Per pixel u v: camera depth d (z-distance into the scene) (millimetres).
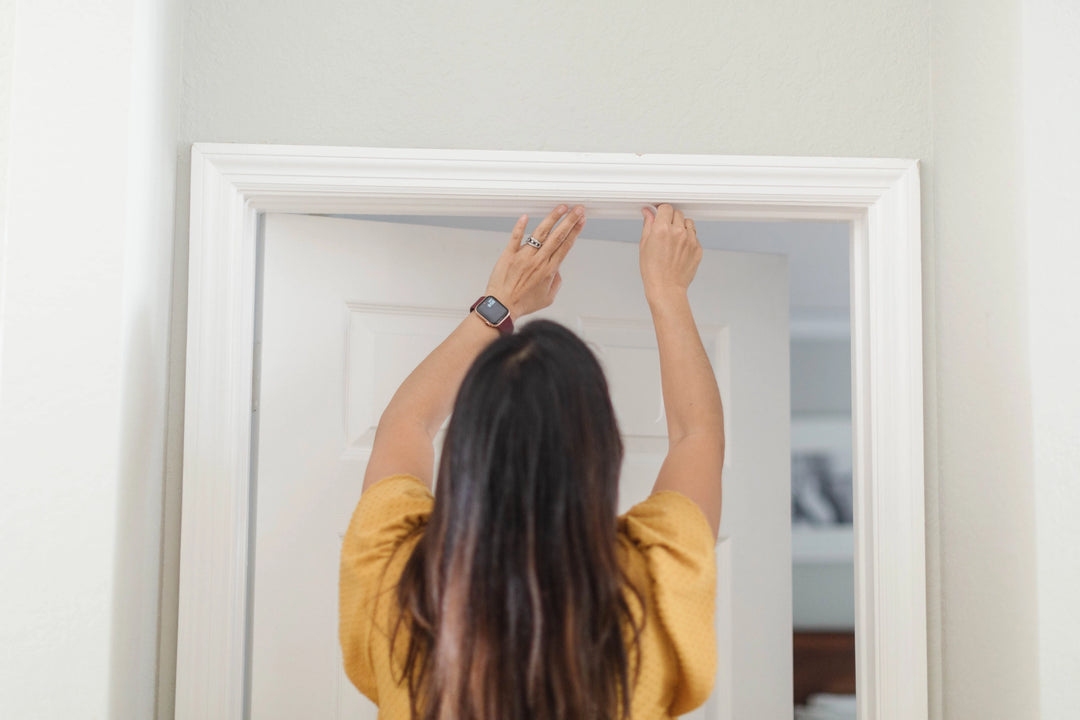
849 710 2553
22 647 1040
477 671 817
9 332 1058
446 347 1229
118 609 1087
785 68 1446
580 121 1416
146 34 1157
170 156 1313
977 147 1311
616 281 1682
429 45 1406
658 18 1438
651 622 901
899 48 1464
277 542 1445
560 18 1427
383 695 932
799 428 2662
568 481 846
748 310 1767
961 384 1345
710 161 1394
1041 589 1156
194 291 1329
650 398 1686
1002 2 1245
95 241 1079
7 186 1067
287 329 1469
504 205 1420
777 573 1735
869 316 1433
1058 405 1176
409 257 1548
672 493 1008
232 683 1340
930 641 1402
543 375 872
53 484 1056
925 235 1440
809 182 1410
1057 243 1191
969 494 1319
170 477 1332
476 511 837
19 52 1080
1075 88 1202
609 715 830
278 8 1391
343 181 1364
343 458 1488
